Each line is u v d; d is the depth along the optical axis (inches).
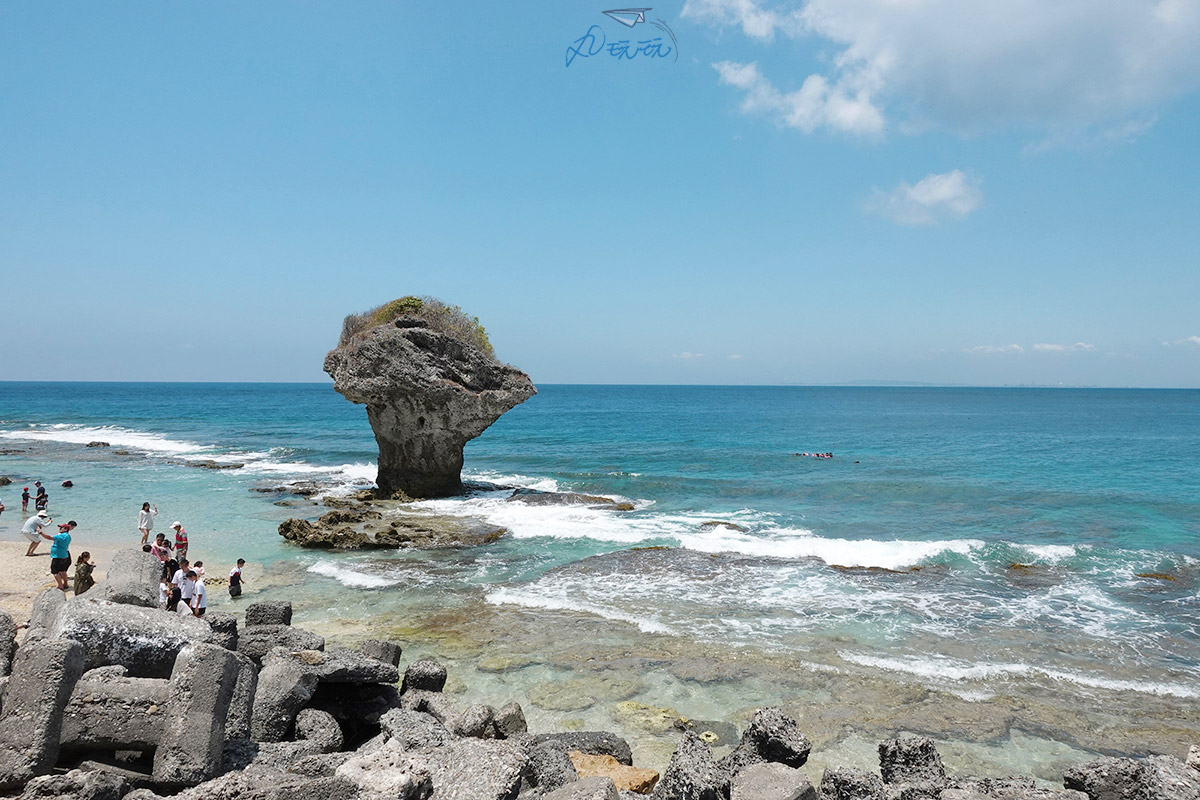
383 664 450.9
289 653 450.0
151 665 370.0
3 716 291.9
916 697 530.0
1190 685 555.2
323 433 3006.9
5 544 951.6
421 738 402.0
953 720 495.8
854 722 492.1
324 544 979.9
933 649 620.4
